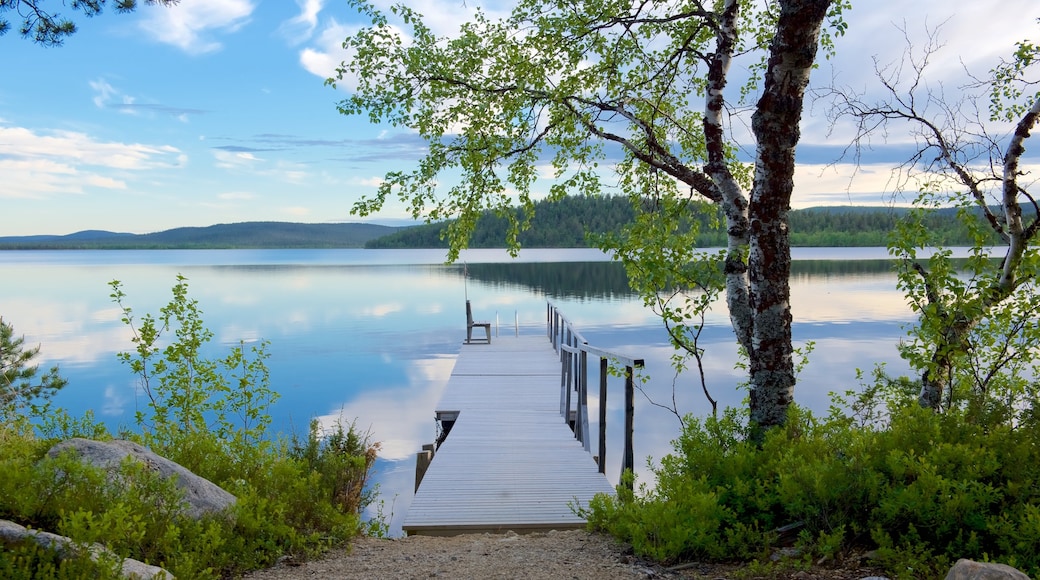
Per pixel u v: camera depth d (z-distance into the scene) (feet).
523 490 21.31
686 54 23.29
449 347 70.69
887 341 66.90
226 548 12.25
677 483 13.19
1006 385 17.70
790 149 16.39
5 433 17.15
